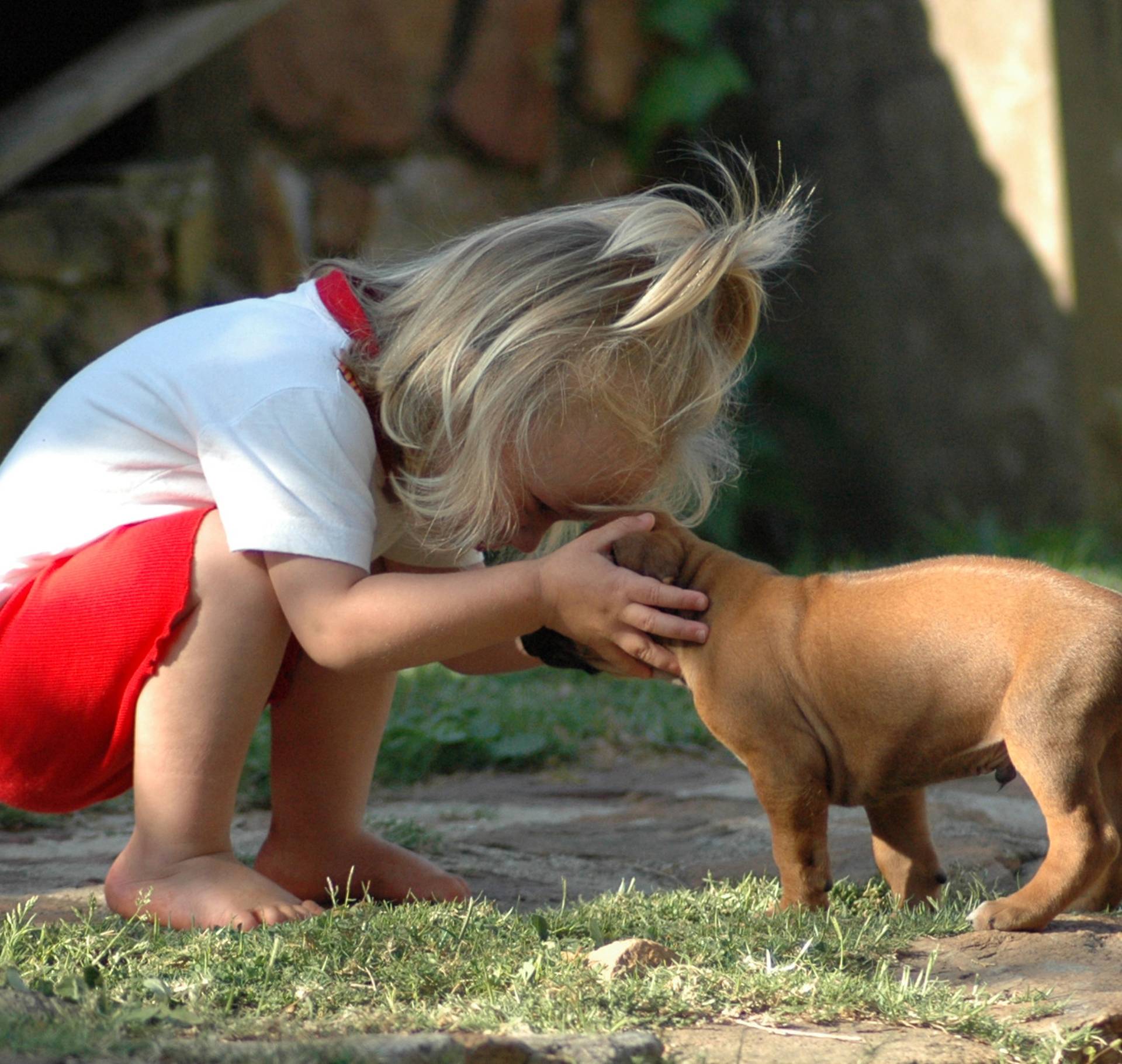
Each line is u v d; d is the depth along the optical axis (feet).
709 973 12.97
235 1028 11.51
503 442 15.80
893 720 15.38
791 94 57.41
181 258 41.96
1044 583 15.08
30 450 16.94
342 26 48.57
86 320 39.93
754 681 15.84
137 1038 11.04
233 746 15.74
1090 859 14.46
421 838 20.36
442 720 28.50
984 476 54.90
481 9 52.03
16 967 12.82
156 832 15.67
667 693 33.50
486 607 15.44
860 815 22.79
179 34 40.14
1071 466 53.31
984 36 53.42
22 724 15.93
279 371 15.89
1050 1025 12.17
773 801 15.81
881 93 55.67
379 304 17.11
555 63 54.08
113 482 16.29
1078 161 53.31
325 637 15.42
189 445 16.16
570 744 28.73
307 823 17.53
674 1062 10.96
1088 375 53.52
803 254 57.62
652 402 16.17
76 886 17.97
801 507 56.90
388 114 49.88
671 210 17.03
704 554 16.80
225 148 45.32
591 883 18.43
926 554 53.36
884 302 56.34
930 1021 12.14
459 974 12.99
